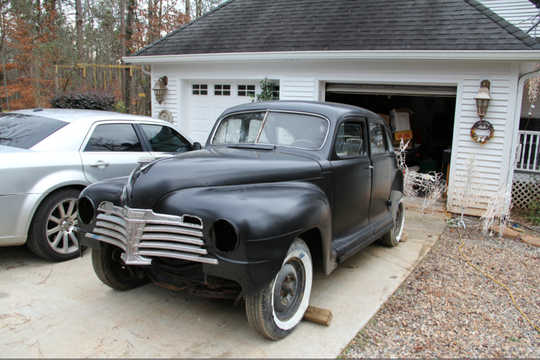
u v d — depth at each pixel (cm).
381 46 780
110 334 312
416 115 1346
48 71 1603
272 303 298
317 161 369
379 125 500
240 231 267
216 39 998
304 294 332
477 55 694
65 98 1091
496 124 729
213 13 1145
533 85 1006
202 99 1021
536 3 977
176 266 314
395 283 434
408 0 923
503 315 379
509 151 729
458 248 573
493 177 741
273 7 1078
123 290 387
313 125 401
